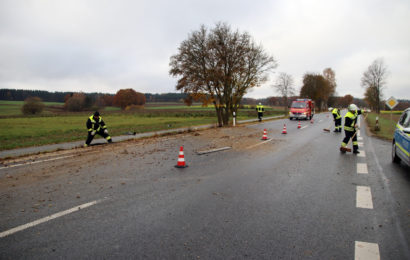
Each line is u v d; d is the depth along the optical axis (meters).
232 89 23.78
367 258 3.04
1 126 28.34
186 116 47.38
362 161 8.37
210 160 8.58
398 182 6.05
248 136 15.29
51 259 3.01
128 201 4.87
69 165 8.00
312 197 5.05
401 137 7.21
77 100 84.25
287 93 46.47
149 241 3.42
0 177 6.65
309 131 18.17
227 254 3.11
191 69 21.02
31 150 11.23
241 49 21.92
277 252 3.16
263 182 6.06
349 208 4.51
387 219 4.07
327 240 3.44
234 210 4.43
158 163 8.18
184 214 4.27
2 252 3.16
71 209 4.49
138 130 20.19
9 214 4.29
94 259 3.01
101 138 15.83
